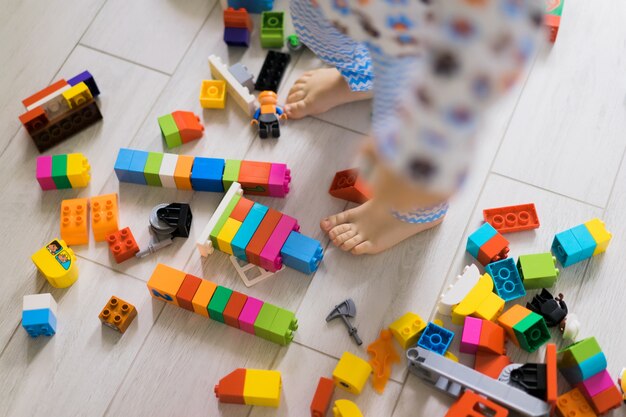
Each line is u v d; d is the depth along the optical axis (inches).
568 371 52.6
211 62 64.2
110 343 56.0
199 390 54.3
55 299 57.4
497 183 60.9
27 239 59.8
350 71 57.2
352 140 62.7
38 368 55.2
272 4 68.3
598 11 67.4
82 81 63.7
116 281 58.1
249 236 57.1
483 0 24.4
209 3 69.1
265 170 59.7
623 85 64.4
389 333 54.9
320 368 54.6
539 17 25.5
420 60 30.9
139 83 65.9
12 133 64.0
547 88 64.5
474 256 57.9
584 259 57.9
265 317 54.4
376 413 53.0
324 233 59.3
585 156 61.8
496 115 63.5
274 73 65.1
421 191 27.0
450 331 54.6
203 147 63.1
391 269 57.7
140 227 60.0
